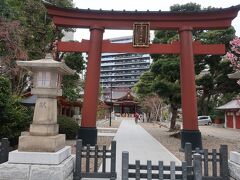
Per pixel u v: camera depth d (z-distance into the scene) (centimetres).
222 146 744
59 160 636
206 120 5078
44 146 647
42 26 2117
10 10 1591
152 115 5269
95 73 1484
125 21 1536
